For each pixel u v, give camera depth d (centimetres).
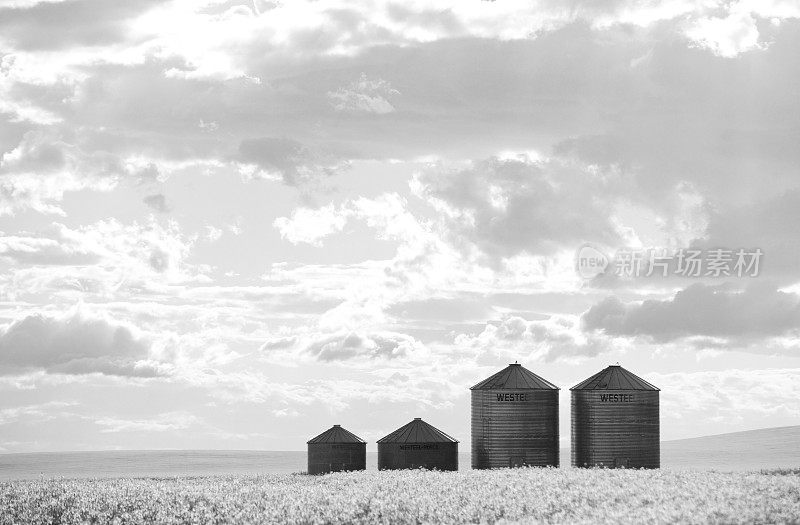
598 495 6750
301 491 7912
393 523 6412
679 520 5419
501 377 10488
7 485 8681
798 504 5797
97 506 7544
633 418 10044
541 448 10212
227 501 7475
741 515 5406
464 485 7794
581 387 10269
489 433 10256
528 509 6359
